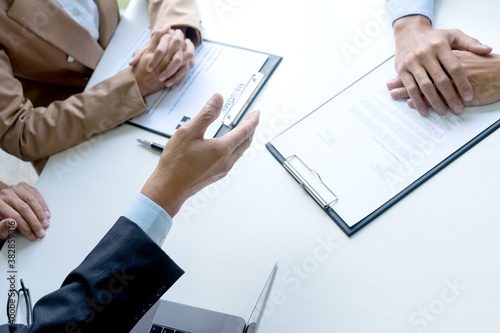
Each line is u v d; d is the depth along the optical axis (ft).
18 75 3.39
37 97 3.65
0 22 2.92
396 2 2.86
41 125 2.78
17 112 2.84
